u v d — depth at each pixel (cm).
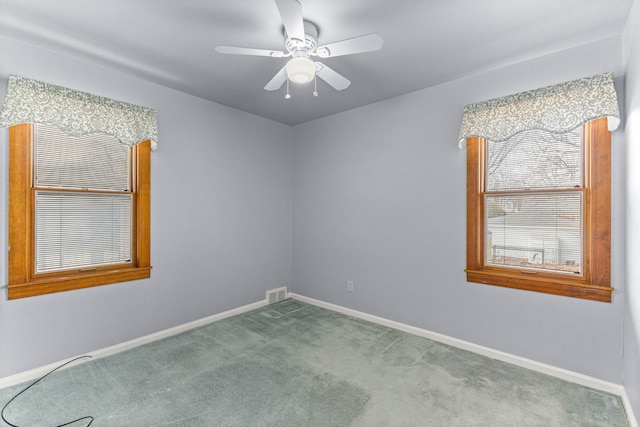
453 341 284
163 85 296
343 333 311
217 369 241
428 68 259
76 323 249
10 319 220
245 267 374
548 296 236
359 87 299
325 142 390
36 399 203
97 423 181
